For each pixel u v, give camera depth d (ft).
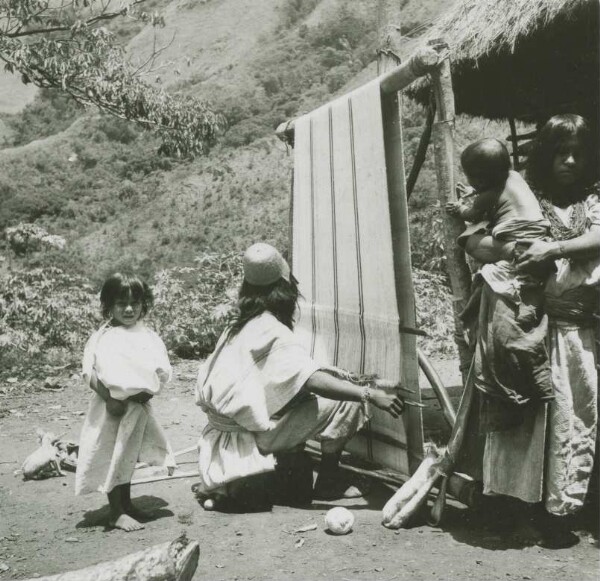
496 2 16.21
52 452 15.12
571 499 10.31
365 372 13.30
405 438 12.53
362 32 479.41
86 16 38.83
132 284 11.91
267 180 285.64
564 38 16.70
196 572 9.85
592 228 10.32
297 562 10.09
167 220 276.00
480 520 11.52
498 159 10.50
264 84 410.52
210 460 12.54
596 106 20.01
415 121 157.99
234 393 11.94
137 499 13.30
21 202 290.97
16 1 35.32
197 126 43.11
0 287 35.94
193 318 33.19
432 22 18.47
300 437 12.38
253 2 549.13
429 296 36.37
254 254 12.30
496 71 19.71
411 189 14.49
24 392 25.30
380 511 12.23
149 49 500.74
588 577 9.30
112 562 8.14
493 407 10.37
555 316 10.49
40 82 38.04
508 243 10.30
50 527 12.07
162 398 23.31
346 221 13.78
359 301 13.43
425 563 9.89
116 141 359.05
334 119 14.29
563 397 10.31
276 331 12.05
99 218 287.89
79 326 36.22
